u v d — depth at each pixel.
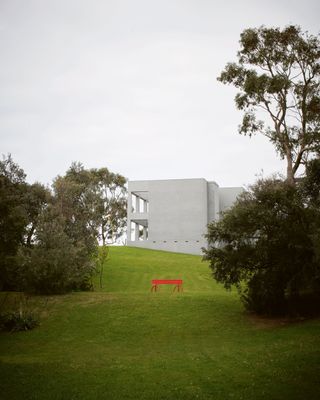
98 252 43.78
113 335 22.72
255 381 12.54
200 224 66.81
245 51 33.44
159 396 11.61
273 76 32.44
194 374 13.78
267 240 24.12
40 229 33.69
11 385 13.10
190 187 68.00
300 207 23.67
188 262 55.53
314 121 31.69
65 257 32.19
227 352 17.17
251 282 25.28
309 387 11.76
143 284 43.59
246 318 24.86
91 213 48.34
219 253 25.64
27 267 31.55
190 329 23.33
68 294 31.83
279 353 15.95
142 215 69.12
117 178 88.75
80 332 23.41
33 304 29.02
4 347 20.58
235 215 24.66
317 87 32.12
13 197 28.11
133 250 65.12
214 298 29.69
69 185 48.38
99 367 15.38
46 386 12.91
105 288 41.44
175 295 30.92
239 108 34.00
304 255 23.22
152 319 25.25
